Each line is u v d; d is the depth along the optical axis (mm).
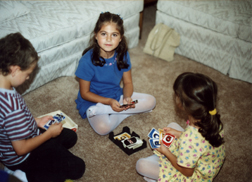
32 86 2072
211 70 2537
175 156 1300
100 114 1762
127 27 2547
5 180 940
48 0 2281
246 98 2215
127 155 1663
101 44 1568
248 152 1742
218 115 1210
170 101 2133
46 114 1788
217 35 2352
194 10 2396
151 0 2887
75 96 2123
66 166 1359
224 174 1594
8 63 1058
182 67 2559
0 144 1207
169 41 2574
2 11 1931
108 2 2340
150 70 2484
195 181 1310
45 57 2010
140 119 1945
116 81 1842
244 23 2184
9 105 1085
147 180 1489
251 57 2242
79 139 1753
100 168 1569
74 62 2281
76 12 2172
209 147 1200
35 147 1262
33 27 1943
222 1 2508
